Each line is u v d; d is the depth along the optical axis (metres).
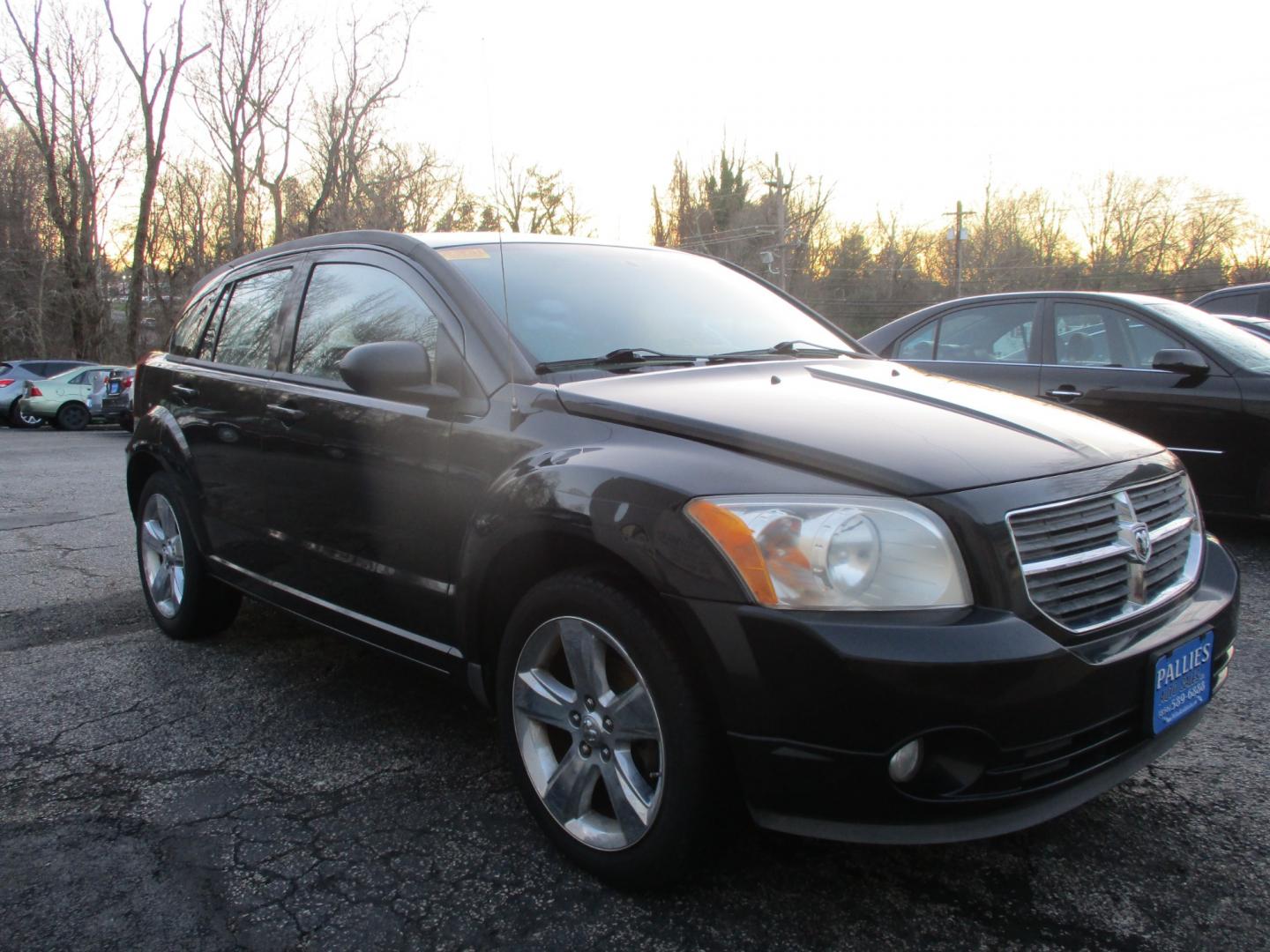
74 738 3.35
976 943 2.19
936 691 1.95
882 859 2.52
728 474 2.20
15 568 5.87
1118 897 2.35
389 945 2.20
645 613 2.23
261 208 31.39
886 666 1.95
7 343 39.34
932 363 6.80
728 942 2.20
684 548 2.13
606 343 3.07
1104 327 6.05
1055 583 2.14
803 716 2.01
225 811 2.83
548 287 3.22
